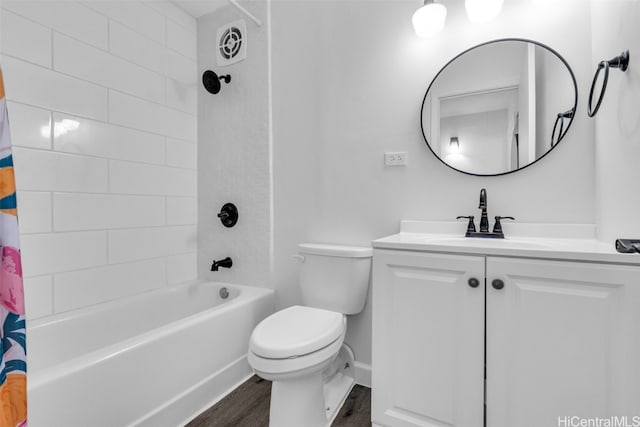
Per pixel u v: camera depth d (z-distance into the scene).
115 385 1.05
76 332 1.45
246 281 2.00
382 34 1.59
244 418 1.32
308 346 1.09
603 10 1.09
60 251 1.46
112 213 1.68
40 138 1.38
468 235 1.33
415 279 1.05
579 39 1.22
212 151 2.14
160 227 1.94
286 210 1.87
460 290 0.98
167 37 2.00
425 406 1.03
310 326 1.23
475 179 1.39
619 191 0.97
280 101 1.89
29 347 1.30
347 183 1.68
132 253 1.78
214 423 1.29
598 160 1.15
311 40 1.78
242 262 2.02
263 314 1.80
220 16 2.12
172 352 1.26
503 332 0.92
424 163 1.49
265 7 1.93
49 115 1.42
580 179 1.21
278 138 1.90
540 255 0.87
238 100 2.03
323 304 1.53
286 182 1.87
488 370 0.94
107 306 1.59
